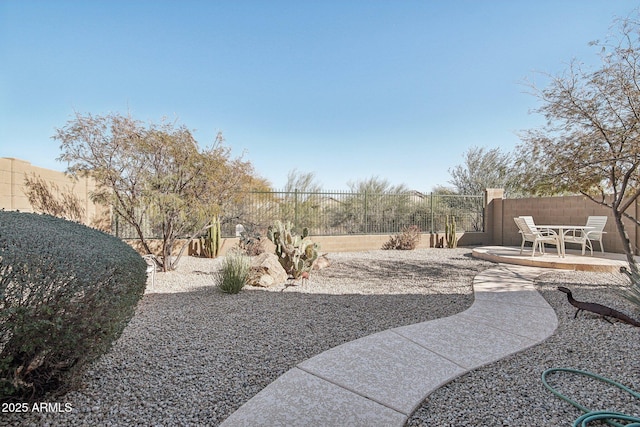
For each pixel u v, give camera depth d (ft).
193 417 7.59
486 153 66.18
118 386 8.95
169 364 10.39
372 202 44.16
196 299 18.75
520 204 45.39
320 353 11.08
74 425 7.23
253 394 8.64
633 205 33.55
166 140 24.85
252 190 36.65
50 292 6.73
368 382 9.03
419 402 8.09
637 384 9.06
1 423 7.20
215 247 35.35
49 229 8.12
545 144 21.44
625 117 18.70
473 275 26.45
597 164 19.92
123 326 8.99
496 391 8.75
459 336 12.49
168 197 24.64
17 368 7.34
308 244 25.12
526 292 19.45
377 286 22.47
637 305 14.76
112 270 7.98
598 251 36.76
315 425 7.11
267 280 22.20
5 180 22.75
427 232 46.68
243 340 12.50
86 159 24.47
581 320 14.49
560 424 7.34
